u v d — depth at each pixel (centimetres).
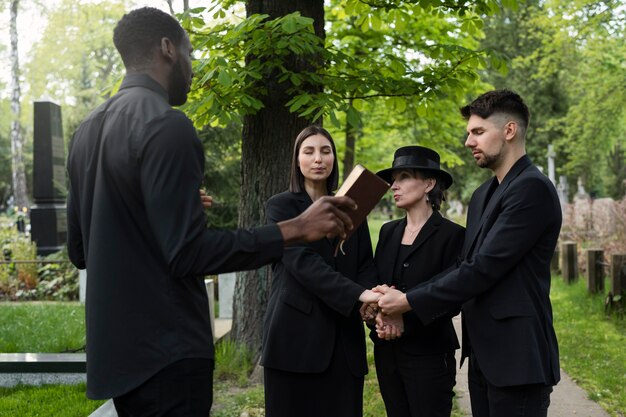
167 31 221
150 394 200
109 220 203
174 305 203
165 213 189
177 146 194
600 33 1616
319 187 338
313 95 534
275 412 321
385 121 1289
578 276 1115
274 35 511
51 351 654
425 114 642
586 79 1955
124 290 201
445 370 333
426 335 329
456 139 1221
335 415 317
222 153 1116
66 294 1077
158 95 213
